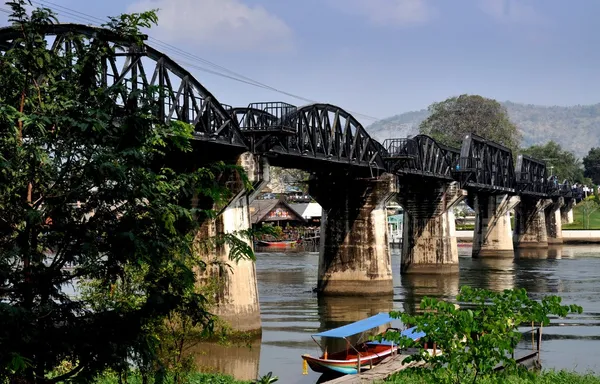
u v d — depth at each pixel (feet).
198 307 52.34
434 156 283.18
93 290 65.67
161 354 71.87
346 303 213.46
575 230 561.43
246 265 153.89
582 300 212.43
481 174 337.72
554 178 527.40
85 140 48.65
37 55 48.88
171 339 71.67
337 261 233.96
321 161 195.11
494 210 402.11
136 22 51.70
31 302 47.16
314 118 184.03
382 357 118.83
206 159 151.84
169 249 50.85
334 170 227.40
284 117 156.97
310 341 150.20
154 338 49.67
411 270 298.56
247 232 58.23
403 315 58.34
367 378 102.47
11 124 44.83
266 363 129.08
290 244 494.18
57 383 54.13
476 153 337.52
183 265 50.47
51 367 47.34
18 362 41.27
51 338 46.60
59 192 48.80
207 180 53.06
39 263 48.34
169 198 51.42
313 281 272.92
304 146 178.40
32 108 49.32
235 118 158.30
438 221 296.92
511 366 57.41
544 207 506.89
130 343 48.08
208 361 130.00
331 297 227.81
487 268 331.77
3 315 42.70
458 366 54.85
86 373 47.70
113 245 48.06
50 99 49.32
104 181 47.67
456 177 300.61
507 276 289.94
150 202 49.32
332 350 140.77
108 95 50.75
